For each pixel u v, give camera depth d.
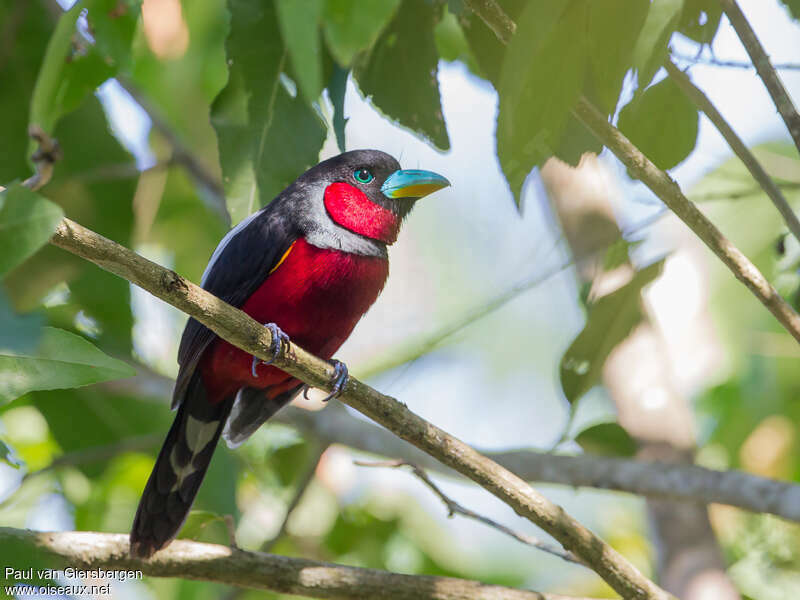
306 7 4.78
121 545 7.75
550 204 11.23
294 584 7.84
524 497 7.43
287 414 11.38
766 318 13.08
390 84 8.42
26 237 4.70
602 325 8.57
